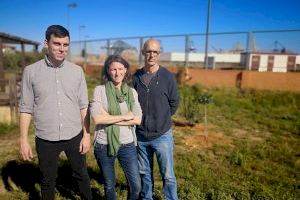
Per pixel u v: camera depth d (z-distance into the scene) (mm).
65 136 3299
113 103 3234
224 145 6945
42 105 3189
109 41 22219
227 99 12828
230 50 17562
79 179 3590
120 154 3367
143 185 3848
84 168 3562
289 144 7207
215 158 6098
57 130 3254
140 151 3734
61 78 3207
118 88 3334
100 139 3301
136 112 3348
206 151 6551
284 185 4820
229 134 8000
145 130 3592
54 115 3221
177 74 16859
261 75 14547
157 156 3680
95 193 4363
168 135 3631
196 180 4828
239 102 12406
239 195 4383
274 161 6023
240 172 5324
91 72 23594
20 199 4250
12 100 8375
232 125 9055
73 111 3326
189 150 6594
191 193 4336
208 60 17312
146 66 3561
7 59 24719
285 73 14047
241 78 14984
